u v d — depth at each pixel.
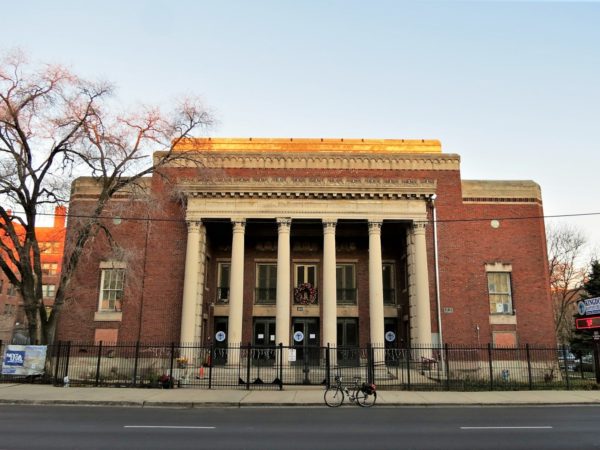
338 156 33.31
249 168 33.28
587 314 26.78
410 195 31.33
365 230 34.97
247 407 17.92
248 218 31.14
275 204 31.14
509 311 31.34
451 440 11.12
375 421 14.30
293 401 18.75
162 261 31.66
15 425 12.88
